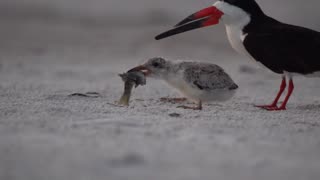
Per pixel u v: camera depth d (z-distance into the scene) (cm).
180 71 1259
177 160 790
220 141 905
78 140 884
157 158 796
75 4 4000
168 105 1279
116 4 4009
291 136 966
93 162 773
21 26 3250
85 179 709
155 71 1279
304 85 1780
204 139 912
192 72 1250
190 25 1404
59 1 4069
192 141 896
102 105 1219
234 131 988
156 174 731
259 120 1106
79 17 3591
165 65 1274
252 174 741
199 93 1245
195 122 1054
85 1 4112
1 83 1580
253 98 1483
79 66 2089
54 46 2680
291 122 1100
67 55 2414
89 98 1347
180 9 3797
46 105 1193
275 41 1315
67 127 972
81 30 3169
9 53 2445
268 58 1327
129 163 771
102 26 3319
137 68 1286
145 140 895
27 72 1881
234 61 2380
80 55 2425
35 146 846
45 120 1028
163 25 3334
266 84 1784
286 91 1658
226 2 1372
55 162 773
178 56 2491
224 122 1066
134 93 1475
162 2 4034
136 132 948
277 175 741
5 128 957
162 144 870
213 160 795
